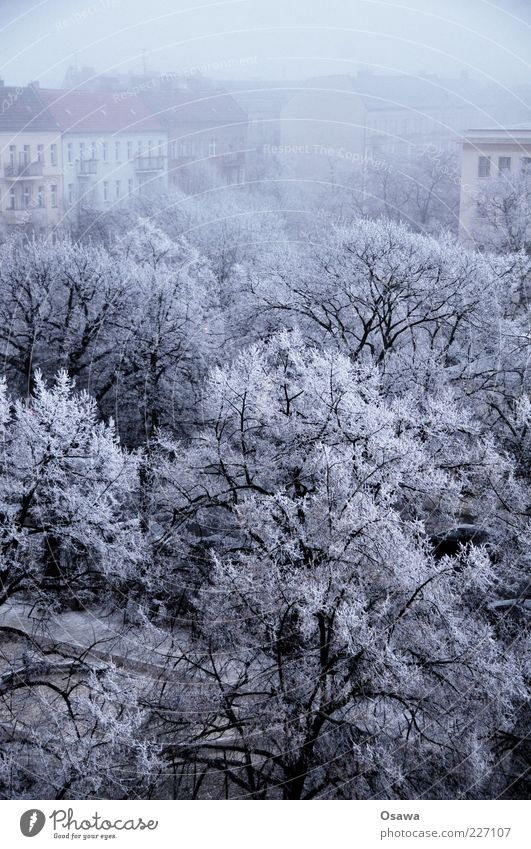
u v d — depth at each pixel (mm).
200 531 23578
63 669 20969
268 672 17938
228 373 23625
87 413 21766
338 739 17203
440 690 17719
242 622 18656
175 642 20266
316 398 21812
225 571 19594
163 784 17562
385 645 17172
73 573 22594
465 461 23094
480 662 17531
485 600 20547
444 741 17328
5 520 20797
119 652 21328
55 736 17656
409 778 16719
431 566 18531
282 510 19297
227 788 17203
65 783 16781
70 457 21312
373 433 20516
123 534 21734
